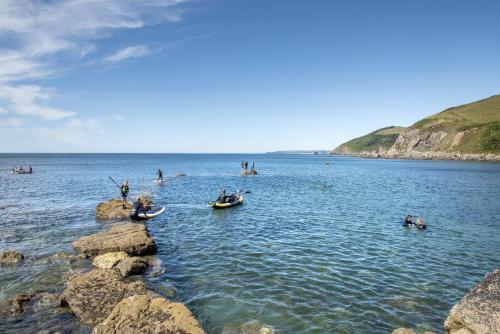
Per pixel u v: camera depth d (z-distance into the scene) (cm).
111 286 1243
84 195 4366
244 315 1163
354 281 1457
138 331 955
